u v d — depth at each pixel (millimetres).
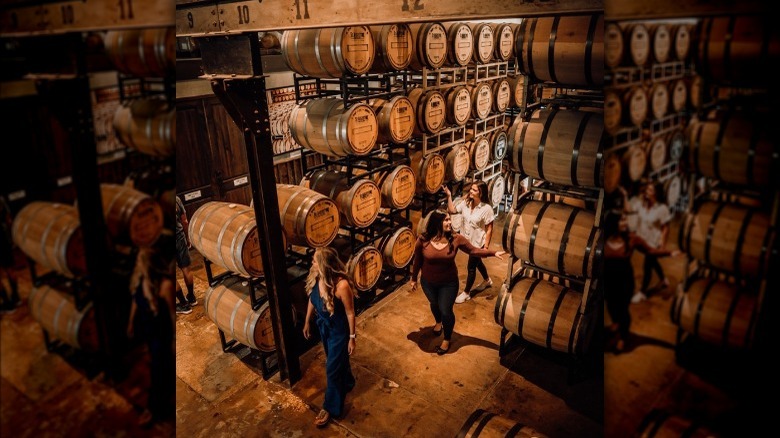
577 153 4133
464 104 7680
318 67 5590
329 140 5664
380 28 6035
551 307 4574
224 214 5086
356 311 6266
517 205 4793
